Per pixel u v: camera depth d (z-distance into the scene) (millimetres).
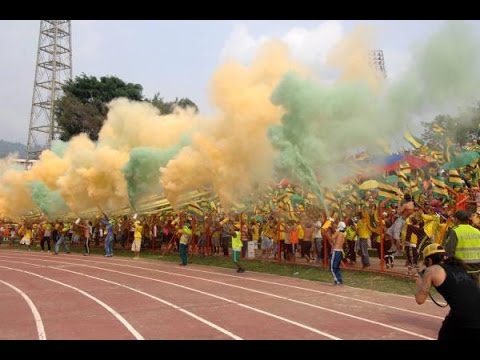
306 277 15828
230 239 22672
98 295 13047
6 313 10852
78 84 59250
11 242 37375
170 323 9508
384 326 8961
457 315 5109
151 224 28281
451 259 5496
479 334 5016
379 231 16469
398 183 20656
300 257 21297
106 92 58250
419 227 14234
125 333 8758
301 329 8828
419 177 20547
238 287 14102
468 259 8070
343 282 14531
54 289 14359
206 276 16750
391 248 16328
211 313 10398
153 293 13203
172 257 23594
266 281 15297
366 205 18750
